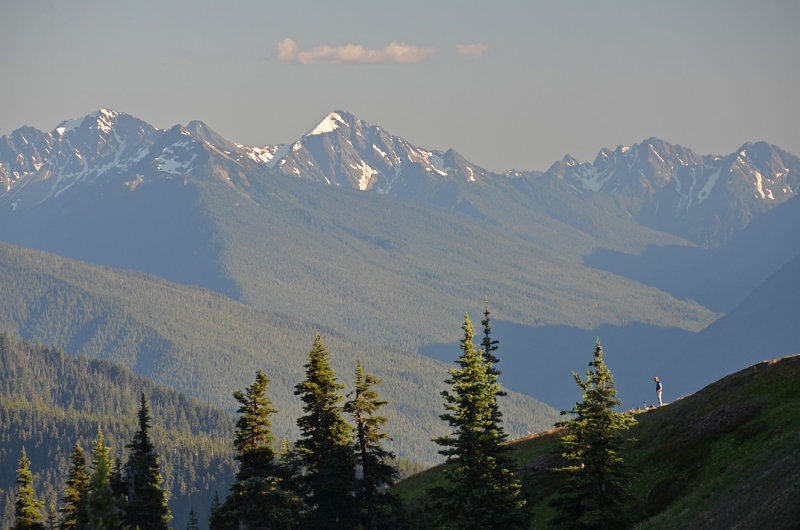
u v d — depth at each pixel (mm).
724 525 101812
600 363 108375
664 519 112875
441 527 107312
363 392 124438
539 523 130500
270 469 124688
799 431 112188
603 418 106375
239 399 125500
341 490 122438
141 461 134750
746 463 112875
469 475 107062
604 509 103875
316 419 125500
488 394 108562
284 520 123250
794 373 130250
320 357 126312
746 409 127625
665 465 129125
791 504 95000
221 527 122688
